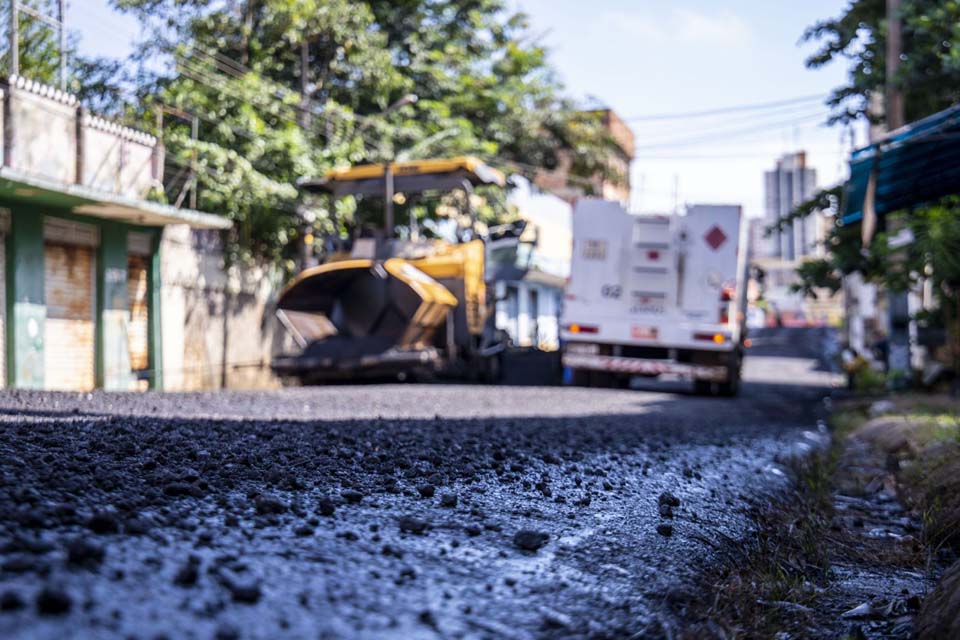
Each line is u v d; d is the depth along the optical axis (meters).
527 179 36.06
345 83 28.94
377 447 6.24
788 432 11.95
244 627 2.31
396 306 18.95
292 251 26.84
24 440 5.14
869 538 5.46
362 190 21.61
